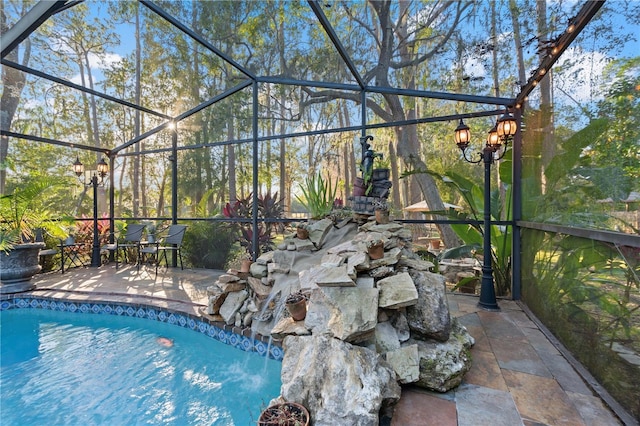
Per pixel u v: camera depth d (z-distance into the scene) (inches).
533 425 57.6
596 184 75.0
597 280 72.7
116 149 258.2
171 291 162.1
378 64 152.3
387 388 61.8
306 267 114.2
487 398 66.6
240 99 247.4
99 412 82.0
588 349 76.4
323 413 57.2
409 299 75.9
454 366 70.9
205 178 300.5
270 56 170.9
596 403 64.4
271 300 111.3
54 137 332.5
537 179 116.3
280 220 181.3
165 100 252.1
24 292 162.6
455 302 139.6
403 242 112.0
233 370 103.7
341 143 240.4
